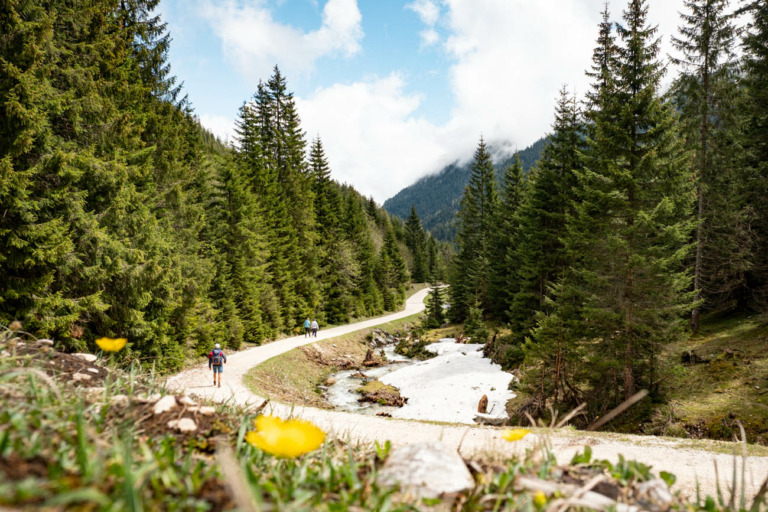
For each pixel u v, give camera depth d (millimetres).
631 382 12820
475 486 1393
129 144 12281
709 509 1422
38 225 8625
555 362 13953
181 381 13758
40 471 918
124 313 11422
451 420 14570
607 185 13484
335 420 9961
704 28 17969
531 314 21938
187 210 17641
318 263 36531
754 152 17281
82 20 10336
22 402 1549
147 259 12656
